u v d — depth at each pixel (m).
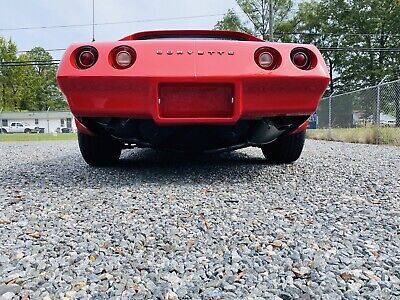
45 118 52.78
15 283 1.19
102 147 3.48
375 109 9.21
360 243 1.53
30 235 1.68
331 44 38.22
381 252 1.44
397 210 2.07
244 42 2.64
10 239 1.63
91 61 2.53
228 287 1.16
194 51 2.56
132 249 1.50
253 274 1.25
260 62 2.58
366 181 2.93
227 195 2.44
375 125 9.00
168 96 2.55
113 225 1.82
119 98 2.52
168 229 1.74
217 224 1.81
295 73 2.57
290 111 2.66
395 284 1.17
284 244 1.53
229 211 2.05
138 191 2.58
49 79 58.44
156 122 2.55
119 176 3.17
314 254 1.42
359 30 36.84
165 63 2.51
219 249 1.49
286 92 2.60
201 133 2.84
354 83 37.41
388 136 8.41
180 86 2.54
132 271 1.29
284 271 1.27
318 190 2.60
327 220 1.88
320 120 14.02
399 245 1.52
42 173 3.46
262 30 36.03
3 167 3.98
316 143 9.16
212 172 3.33
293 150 3.71
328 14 38.06
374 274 1.24
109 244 1.55
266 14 35.62
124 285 1.18
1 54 44.53
